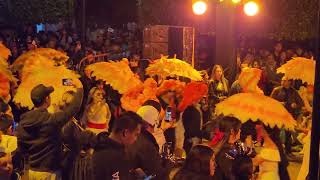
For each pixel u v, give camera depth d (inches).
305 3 633.0
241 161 215.5
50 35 605.9
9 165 231.5
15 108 318.7
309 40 643.5
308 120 385.1
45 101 237.3
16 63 332.5
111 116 340.5
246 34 659.4
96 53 531.2
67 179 240.4
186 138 307.3
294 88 403.5
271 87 482.9
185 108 306.3
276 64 552.7
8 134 257.6
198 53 578.2
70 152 240.2
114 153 185.9
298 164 365.7
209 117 365.7
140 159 204.1
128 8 853.2
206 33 627.8
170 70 335.3
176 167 280.1
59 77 269.6
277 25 661.9
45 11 684.1
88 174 233.0
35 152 237.0
